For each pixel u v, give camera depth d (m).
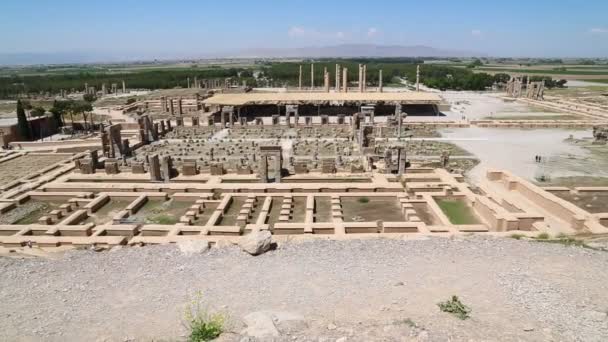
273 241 17.42
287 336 9.47
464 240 18.22
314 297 12.25
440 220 25.27
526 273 13.43
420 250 16.56
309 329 9.91
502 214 23.58
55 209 30.17
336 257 15.90
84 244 22.02
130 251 17.25
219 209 27.83
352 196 30.73
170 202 30.81
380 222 24.89
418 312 10.80
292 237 20.17
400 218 27.02
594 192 29.78
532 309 10.88
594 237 19.77
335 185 32.19
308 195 30.38
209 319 10.50
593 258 15.03
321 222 26.06
